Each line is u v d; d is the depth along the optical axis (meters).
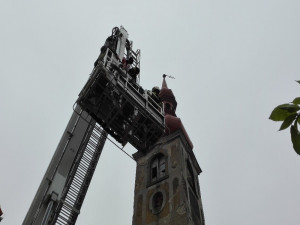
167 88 49.88
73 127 14.98
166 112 45.00
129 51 17.33
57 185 12.98
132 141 14.41
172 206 31.34
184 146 38.31
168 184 33.53
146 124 14.29
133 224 32.03
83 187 15.23
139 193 34.75
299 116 3.22
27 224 11.90
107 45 15.41
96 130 16.55
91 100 13.57
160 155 37.72
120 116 13.85
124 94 13.39
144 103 14.10
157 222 30.91
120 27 16.67
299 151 3.16
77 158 15.21
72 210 14.18
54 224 13.12
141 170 37.28
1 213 10.45
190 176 36.59
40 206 12.43
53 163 13.56
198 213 33.59
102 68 13.02
